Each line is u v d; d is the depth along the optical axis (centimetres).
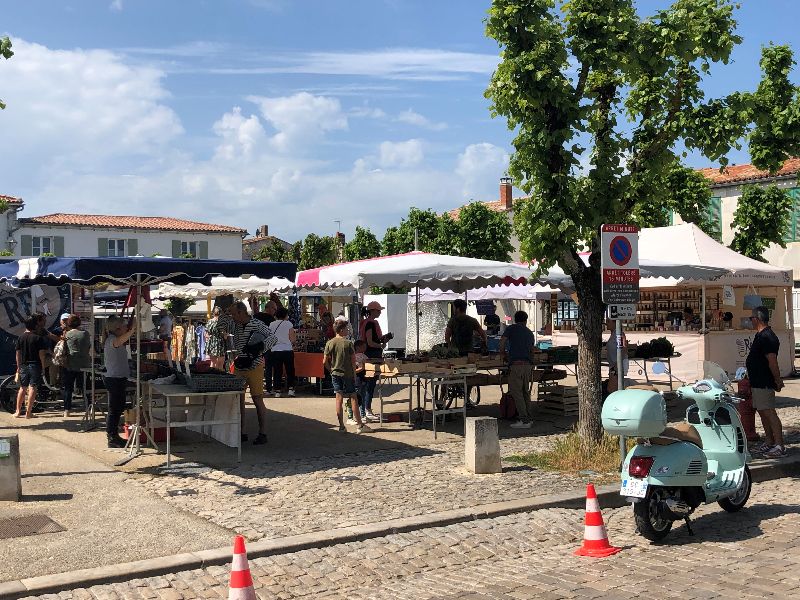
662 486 720
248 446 1148
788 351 2147
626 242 947
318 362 1750
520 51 1023
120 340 1098
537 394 1659
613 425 726
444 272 1337
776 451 1089
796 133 1223
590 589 600
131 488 883
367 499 847
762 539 730
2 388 1491
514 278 1405
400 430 1302
